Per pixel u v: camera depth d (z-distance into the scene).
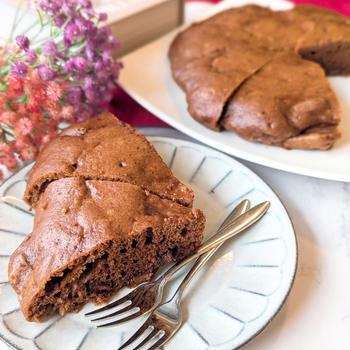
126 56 0.48
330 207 0.35
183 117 0.41
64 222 0.28
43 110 0.36
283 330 0.27
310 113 0.37
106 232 0.27
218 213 0.33
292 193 0.36
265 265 0.29
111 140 0.33
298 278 0.30
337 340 0.27
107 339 0.26
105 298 0.29
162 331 0.26
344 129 0.39
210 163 0.36
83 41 0.37
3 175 0.37
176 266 0.30
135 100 0.43
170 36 0.51
